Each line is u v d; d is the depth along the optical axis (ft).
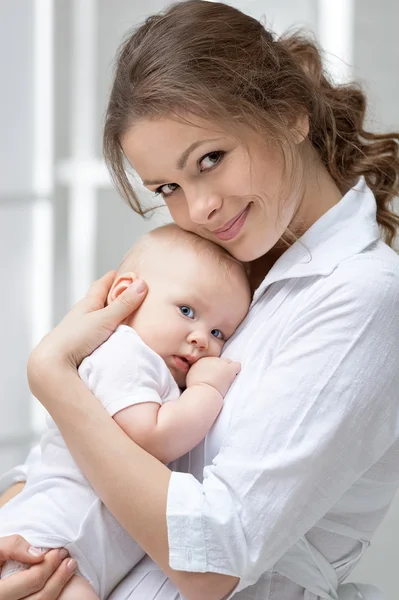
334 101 5.28
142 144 4.40
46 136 9.36
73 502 4.58
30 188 9.35
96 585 4.56
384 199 5.53
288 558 4.53
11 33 9.33
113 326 4.71
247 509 4.02
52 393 4.45
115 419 4.41
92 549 4.53
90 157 9.37
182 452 4.44
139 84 4.38
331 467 4.17
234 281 4.88
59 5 9.32
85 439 4.31
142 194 9.05
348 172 5.23
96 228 9.30
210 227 4.53
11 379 9.37
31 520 4.58
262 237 4.56
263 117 4.38
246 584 4.12
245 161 4.35
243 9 8.82
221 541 3.99
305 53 5.39
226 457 4.13
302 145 4.81
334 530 4.62
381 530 8.38
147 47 4.46
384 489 4.69
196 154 4.31
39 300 9.37
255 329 4.75
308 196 4.81
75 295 9.36
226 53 4.42
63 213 9.35
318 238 4.65
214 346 4.84
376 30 8.39
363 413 4.15
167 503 4.07
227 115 4.27
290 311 4.55
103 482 4.22
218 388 4.58
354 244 4.52
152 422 4.36
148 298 4.83
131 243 9.21
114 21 9.28
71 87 9.36
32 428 9.38
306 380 4.12
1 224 9.35
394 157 5.49
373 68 8.38
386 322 4.22
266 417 4.10
